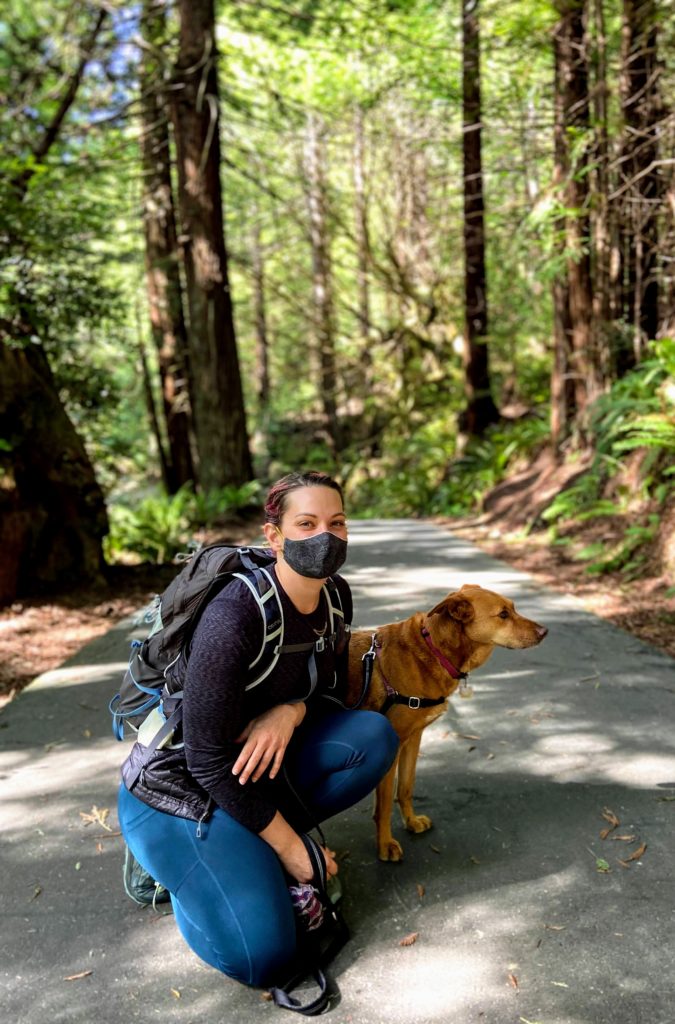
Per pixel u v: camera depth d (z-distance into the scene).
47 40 12.60
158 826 2.17
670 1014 2.06
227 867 2.09
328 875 2.38
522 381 17.23
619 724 3.89
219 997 2.17
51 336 8.52
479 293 14.20
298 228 22.98
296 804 2.43
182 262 13.21
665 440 6.94
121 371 17.50
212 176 11.74
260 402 26.31
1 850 2.92
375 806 2.91
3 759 3.71
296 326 23.86
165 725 2.21
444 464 16.22
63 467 6.87
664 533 6.61
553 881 2.64
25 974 2.27
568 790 3.25
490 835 2.93
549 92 10.05
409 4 12.48
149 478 19.00
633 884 2.61
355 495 18.64
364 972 2.24
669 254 8.15
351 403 25.39
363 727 2.44
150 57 12.29
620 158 8.02
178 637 2.21
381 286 19.89
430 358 20.23
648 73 8.24
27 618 6.09
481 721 3.98
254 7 13.30
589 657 4.87
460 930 2.41
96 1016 2.11
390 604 6.09
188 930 2.18
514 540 8.77
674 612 5.64
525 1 9.42
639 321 8.55
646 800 3.15
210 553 2.24
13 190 7.61
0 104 11.80
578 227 8.72
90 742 3.86
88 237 8.93
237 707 2.10
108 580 7.24
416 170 18.55
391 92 16.52
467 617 2.62
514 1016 2.07
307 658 2.27
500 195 14.88
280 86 16.70
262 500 12.67
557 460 10.04
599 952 2.29
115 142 12.27
